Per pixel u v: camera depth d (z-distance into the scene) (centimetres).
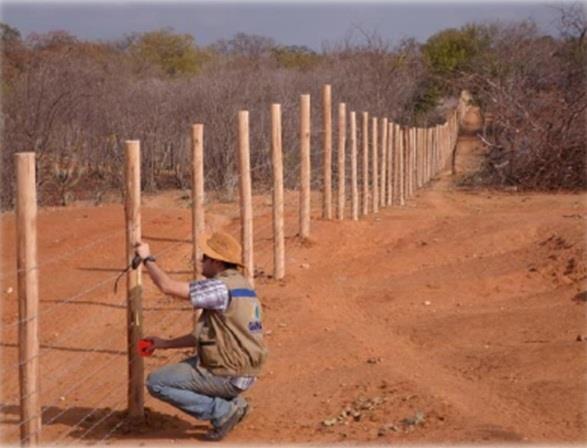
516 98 2594
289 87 2650
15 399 816
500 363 872
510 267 1270
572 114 2430
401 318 1084
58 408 797
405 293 1182
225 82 2472
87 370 898
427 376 857
